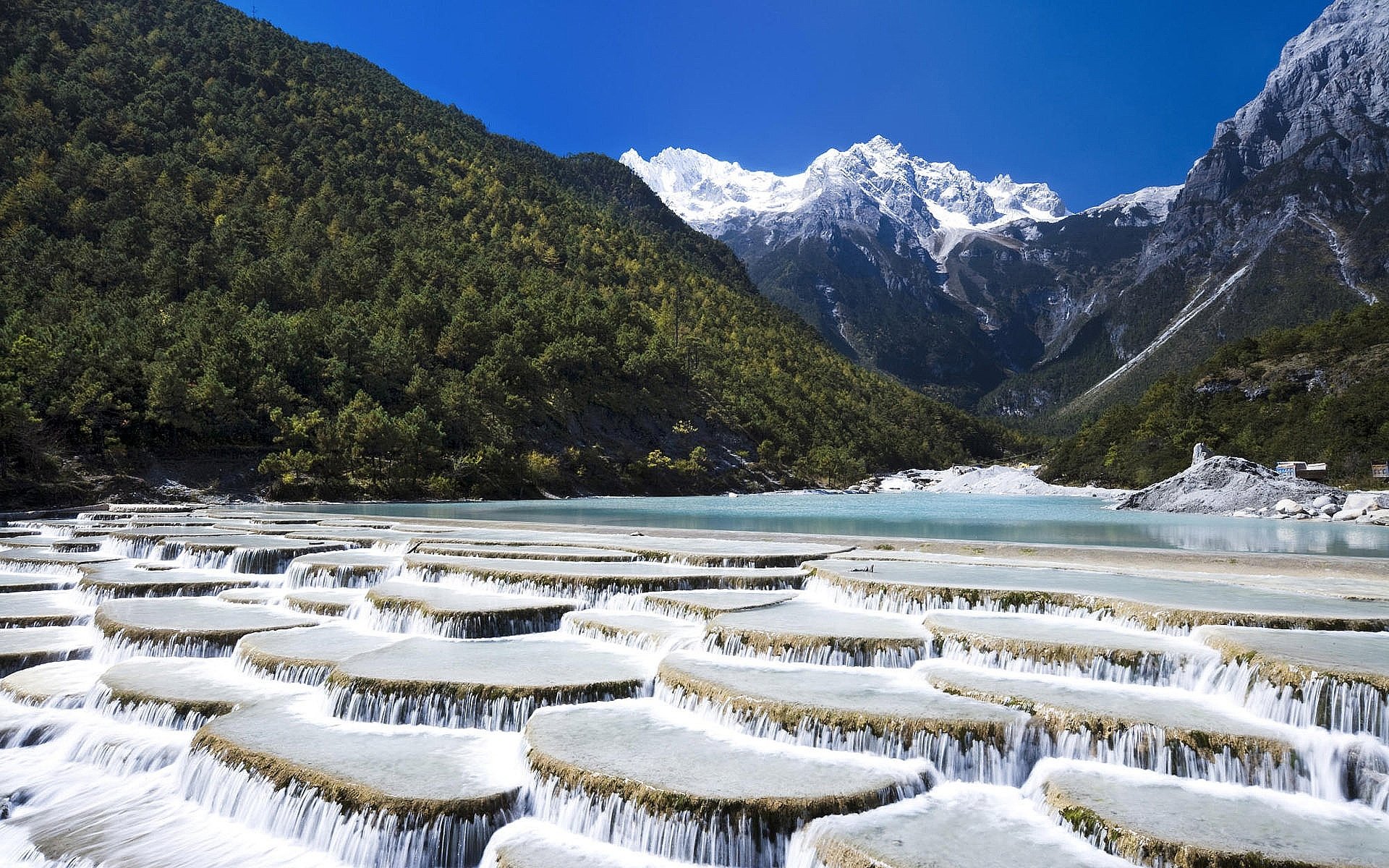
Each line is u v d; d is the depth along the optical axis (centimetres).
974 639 1900
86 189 12794
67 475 6931
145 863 1345
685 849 1246
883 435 19975
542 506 7881
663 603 2441
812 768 1403
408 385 10169
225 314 9800
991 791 1386
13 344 7581
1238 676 1605
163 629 2314
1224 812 1227
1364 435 9856
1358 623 1867
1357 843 1132
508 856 1243
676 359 15275
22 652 2280
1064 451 13800
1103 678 1733
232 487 7781
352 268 12825
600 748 1485
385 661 1994
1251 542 4003
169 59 17538
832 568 2831
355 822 1347
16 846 1416
